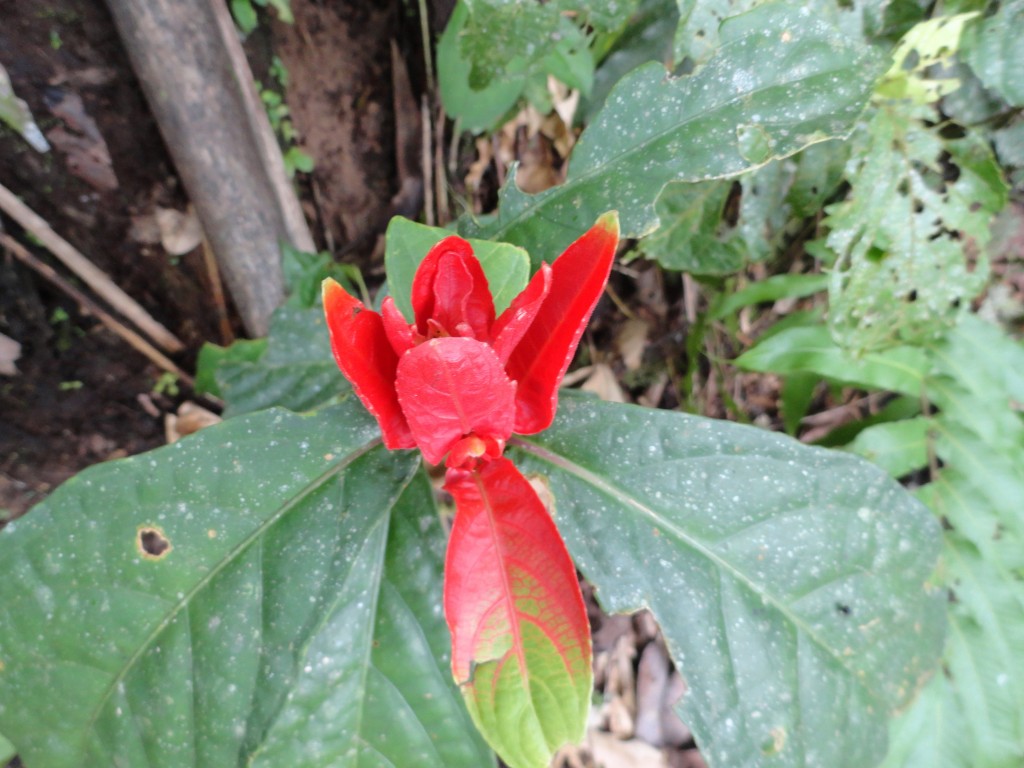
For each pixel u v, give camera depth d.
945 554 0.42
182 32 0.37
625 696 0.53
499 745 0.23
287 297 0.48
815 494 0.31
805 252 0.57
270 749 0.31
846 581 0.30
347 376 0.22
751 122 0.30
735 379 0.63
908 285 0.41
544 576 0.24
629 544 0.30
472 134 0.53
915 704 0.40
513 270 0.30
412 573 0.32
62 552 0.28
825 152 0.41
